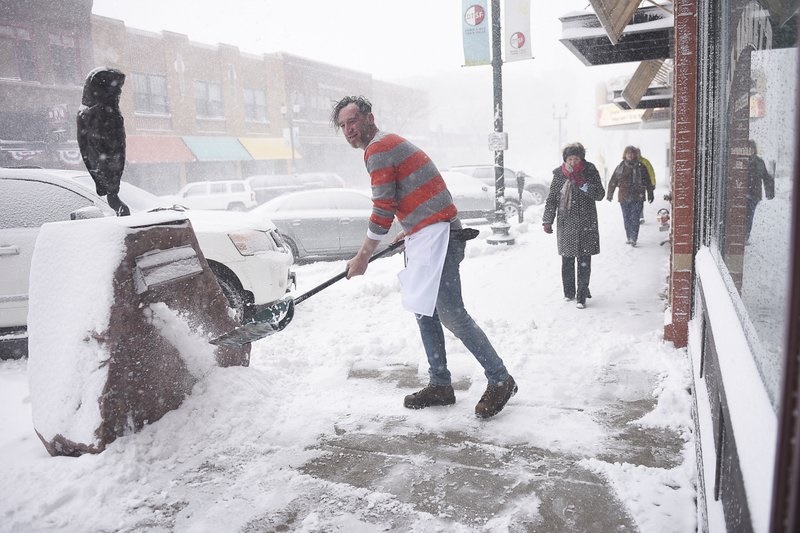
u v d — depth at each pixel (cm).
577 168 545
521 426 311
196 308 345
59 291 302
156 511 246
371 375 404
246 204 2184
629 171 914
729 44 245
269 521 238
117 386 290
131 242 300
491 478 262
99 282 291
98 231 297
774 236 141
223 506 248
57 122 2400
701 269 297
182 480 269
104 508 248
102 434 284
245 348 390
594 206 547
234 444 301
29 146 2352
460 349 443
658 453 279
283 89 3766
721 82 270
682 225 409
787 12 131
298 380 393
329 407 348
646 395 347
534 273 736
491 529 226
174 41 2988
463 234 313
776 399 130
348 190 1034
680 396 334
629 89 969
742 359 164
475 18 989
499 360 321
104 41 2638
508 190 1566
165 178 2950
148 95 2891
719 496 182
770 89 152
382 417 331
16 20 2316
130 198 577
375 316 570
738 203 205
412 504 245
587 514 233
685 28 381
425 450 291
